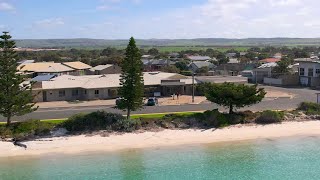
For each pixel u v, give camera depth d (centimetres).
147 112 6397
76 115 5616
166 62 15588
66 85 8412
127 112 6025
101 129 5441
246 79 10100
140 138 5234
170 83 8950
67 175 3991
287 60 13288
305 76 10944
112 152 4734
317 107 6450
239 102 5894
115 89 8550
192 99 7938
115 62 15525
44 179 3884
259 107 6838
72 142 5034
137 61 5588
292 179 3903
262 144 5084
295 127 5809
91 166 4256
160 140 5191
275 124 5903
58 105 7500
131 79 5594
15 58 5366
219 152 4759
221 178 3919
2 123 5531
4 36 5238
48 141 5041
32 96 5541
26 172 4075
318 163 4375
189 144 5062
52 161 4419
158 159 4494
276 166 4272
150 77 9281
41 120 5731
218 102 6028
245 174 4031
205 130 5581
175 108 6806
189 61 16875
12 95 5288
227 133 5500
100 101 8038
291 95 8625
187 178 3909
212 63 16200
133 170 4128
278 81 11256
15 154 4647
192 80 8675
